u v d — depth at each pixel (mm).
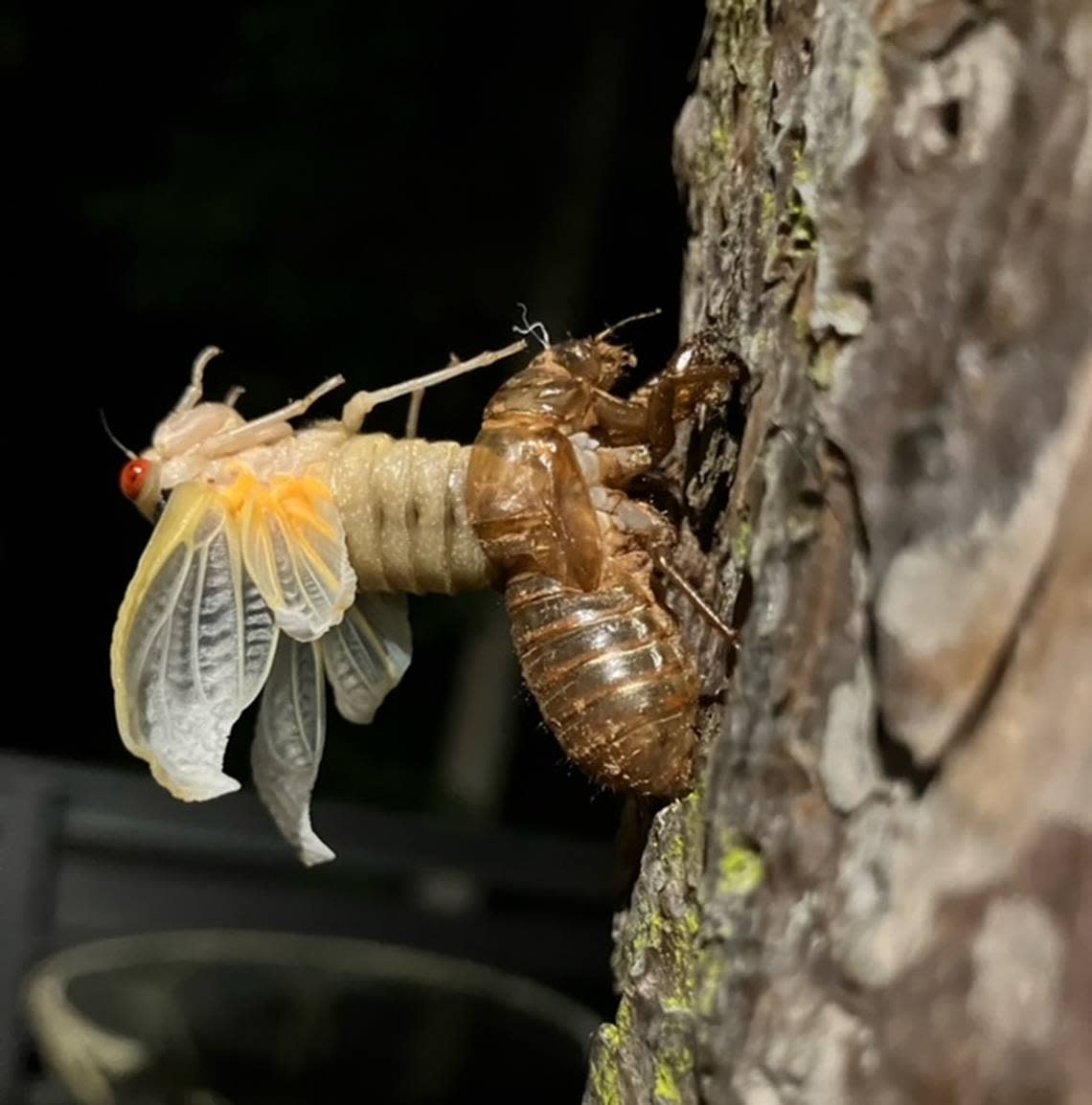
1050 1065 51
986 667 54
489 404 84
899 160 59
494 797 285
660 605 80
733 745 65
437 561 85
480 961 184
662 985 71
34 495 316
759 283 71
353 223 289
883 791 57
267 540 88
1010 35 56
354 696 97
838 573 61
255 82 288
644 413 83
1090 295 53
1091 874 51
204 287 296
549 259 274
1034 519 53
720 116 82
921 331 58
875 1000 55
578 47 273
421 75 281
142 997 158
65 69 295
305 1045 157
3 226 302
